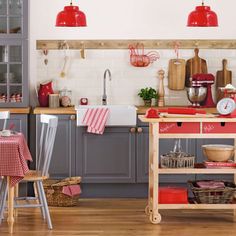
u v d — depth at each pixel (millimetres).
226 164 6691
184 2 8477
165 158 6742
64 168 7926
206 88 8102
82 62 8477
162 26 8484
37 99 8445
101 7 8453
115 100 8484
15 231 6367
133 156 7945
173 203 6707
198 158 8000
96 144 7922
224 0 8500
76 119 7891
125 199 8000
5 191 6398
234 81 8516
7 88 8039
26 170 6113
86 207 7520
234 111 6633
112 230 6426
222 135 6613
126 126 7910
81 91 8477
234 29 8516
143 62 8422
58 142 7902
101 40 8469
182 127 6602
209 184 6797
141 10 8469
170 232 6355
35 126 8195
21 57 8047
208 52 8516
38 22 8414
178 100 8523
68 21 7250
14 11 7992
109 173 7965
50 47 8438
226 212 7211
